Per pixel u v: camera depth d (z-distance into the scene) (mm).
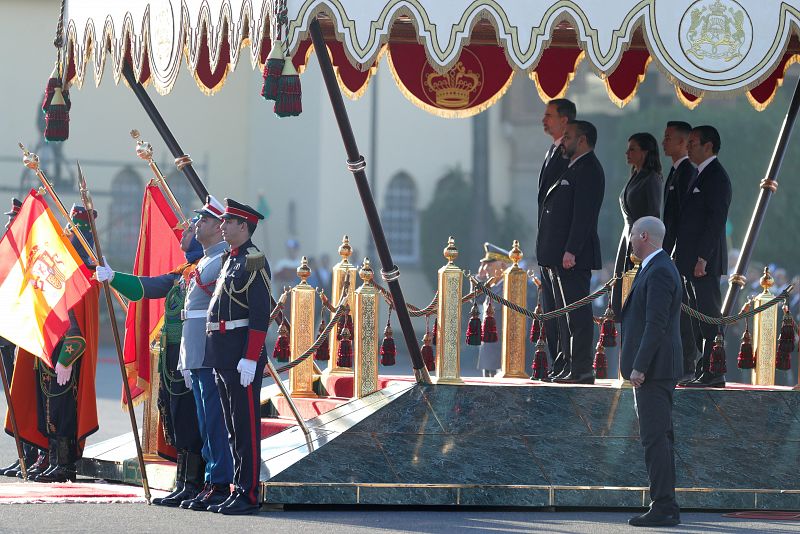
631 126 169875
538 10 34594
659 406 34156
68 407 40844
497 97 48656
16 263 39500
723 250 42875
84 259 41094
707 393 39844
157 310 40531
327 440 36938
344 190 169000
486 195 171625
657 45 34875
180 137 168625
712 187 42438
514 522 34188
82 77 42688
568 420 38156
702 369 43125
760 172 160500
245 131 170500
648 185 43344
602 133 171250
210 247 36250
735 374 88000
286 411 44188
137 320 40656
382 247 38062
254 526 32656
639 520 33938
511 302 42281
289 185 169500
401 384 39531
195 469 37156
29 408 41531
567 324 43031
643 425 34250
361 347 40406
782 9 35344
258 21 34656
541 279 44500
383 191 170250
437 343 39875
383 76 170000
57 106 43188
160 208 40656
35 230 39312
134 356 40719
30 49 164250
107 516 34125
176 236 40500
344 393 44375
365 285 40812
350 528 32594
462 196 170750
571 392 39031
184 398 37031
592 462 37031
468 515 35344
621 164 171000
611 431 37969
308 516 34656
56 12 163625
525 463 36781
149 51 39375
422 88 48406
